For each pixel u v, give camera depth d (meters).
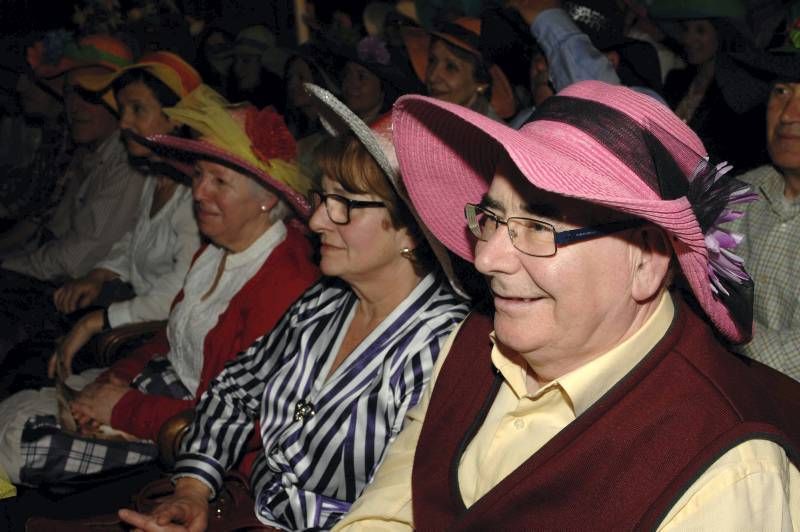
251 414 1.96
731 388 1.13
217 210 2.16
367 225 1.65
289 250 2.18
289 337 1.91
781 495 1.04
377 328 1.71
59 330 3.02
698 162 1.12
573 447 1.14
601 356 1.17
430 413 1.42
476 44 3.32
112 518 1.82
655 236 1.12
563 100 1.17
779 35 2.46
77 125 3.62
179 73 2.90
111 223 3.40
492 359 1.32
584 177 1.05
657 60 2.99
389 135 1.65
